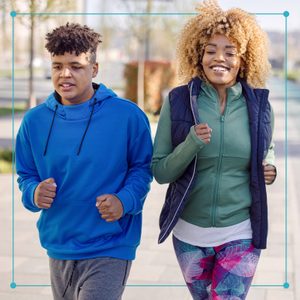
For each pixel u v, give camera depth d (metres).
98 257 3.16
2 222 7.44
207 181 3.29
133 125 3.24
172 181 3.30
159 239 3.29
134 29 23.47
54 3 12.23
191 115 3.29
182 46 3.50
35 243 6.54
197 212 3.33
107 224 3.18
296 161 12.05
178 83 3.57
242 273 3.29
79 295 3.14
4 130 15.72
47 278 5.43
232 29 3.29
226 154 3.28
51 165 3.22
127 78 20.28
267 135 3.31
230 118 3.31
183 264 3.44
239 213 3.33
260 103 3.34
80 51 3.12
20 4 12.30
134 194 3.16
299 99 28.89
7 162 11.70
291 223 7.36
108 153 3.19
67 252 3.18
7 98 25.55
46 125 3.24
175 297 5.00
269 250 6.29
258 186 3.30
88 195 3.18
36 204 3.15
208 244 3.34
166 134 3.35
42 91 25.72
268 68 3.51
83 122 3.20
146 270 5.66
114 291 3.13
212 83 3.35
